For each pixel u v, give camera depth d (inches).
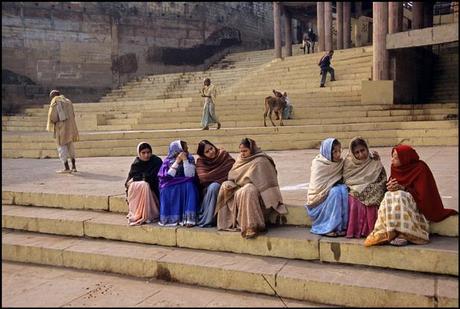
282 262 164.2
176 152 195.5
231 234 176.1
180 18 1090.7
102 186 252.1
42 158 430.9
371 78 598.9
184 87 927.7
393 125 469.7
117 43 997.8
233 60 1101.7
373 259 155.0
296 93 586.2
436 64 762.2
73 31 944.3
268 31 1305.4
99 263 179.5
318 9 856.3
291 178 263.4
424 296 131.6
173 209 191.3
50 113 303.3
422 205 159.6
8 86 853.8
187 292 157.4
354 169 173.3
